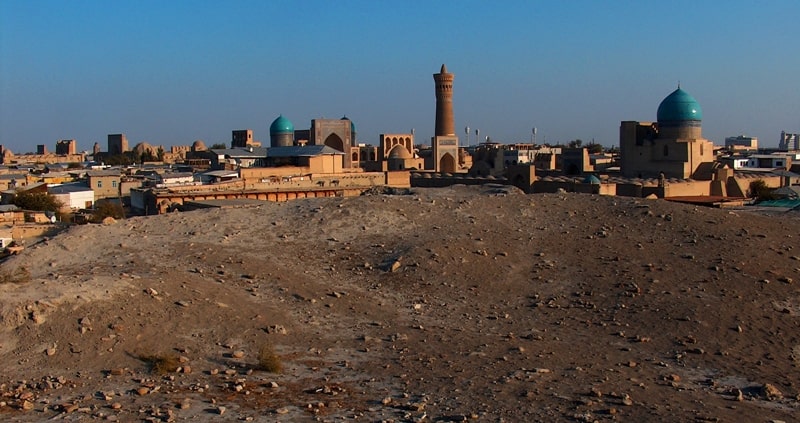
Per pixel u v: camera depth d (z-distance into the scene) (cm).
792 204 6191
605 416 1916
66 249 3259
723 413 1959
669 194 7600
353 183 9119
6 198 8175
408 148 13762
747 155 14300
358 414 1909
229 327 2481
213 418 1872
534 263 3203
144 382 2088
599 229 3541
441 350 2409
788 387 2188
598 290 2939
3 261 3253
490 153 12138
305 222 3653
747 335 2562
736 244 3306
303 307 2734
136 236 3447
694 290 2894
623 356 2403
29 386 2053
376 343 2453
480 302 2875
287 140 12219
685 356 2411
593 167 11819
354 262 3212
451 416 1892
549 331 2617
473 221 3675
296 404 1970
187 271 2966
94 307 2433
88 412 1894
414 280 3038
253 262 3141
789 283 2964
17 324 2325
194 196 7188
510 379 2161
